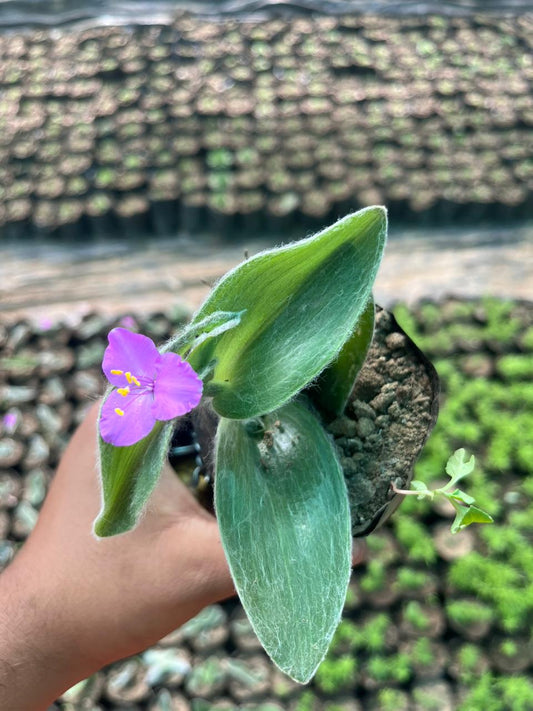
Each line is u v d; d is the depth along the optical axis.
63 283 0.53
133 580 0.24
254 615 0.15
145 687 0.36
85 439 0.26
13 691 0.23
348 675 0.36
